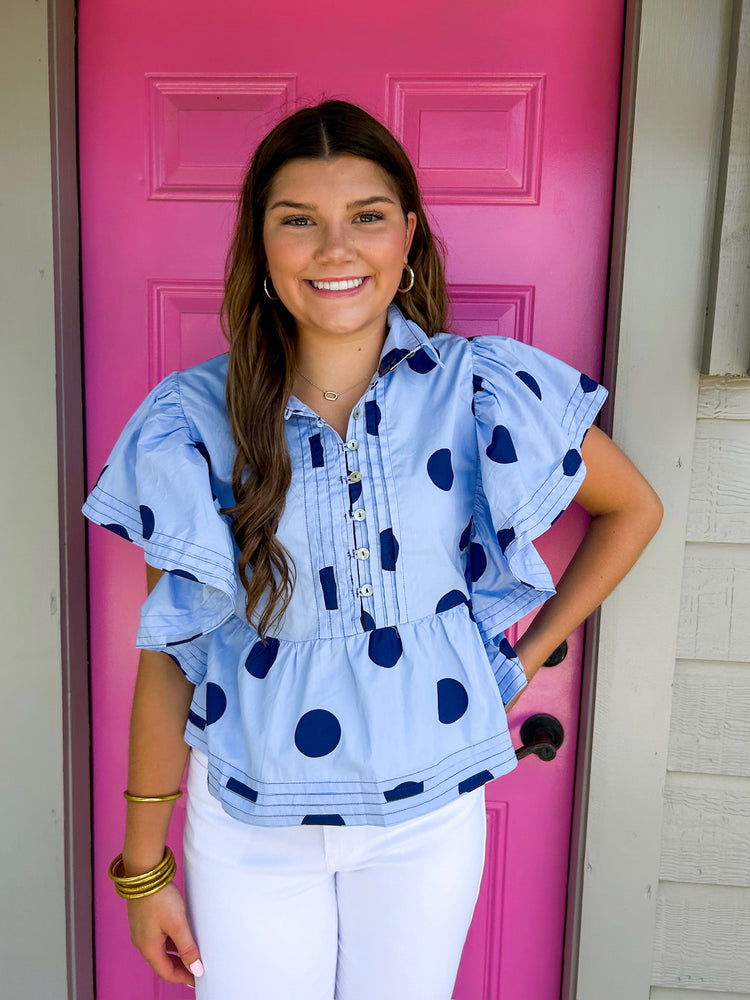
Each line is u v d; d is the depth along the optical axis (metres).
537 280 1.38
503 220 1.37
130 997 1.58
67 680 1.43
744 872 1.38
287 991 1.10
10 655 1.42
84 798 1.51
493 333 1.40
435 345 1.09
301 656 1.02
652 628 1.32
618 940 1.40
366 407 1.01
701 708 1.35
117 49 1.38
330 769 0.98
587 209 1.36
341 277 0.98
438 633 1.02
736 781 1.36
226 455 1.05
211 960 1.10
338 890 1.12
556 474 1.03
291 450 1.02
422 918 1.08
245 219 1.06
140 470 1.02
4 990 1.50
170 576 1.03
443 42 1.34
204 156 1.39
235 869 1.08
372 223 0.99
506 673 1.09
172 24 1.36
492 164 1.36
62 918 1.48
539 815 1.49
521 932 1.53
